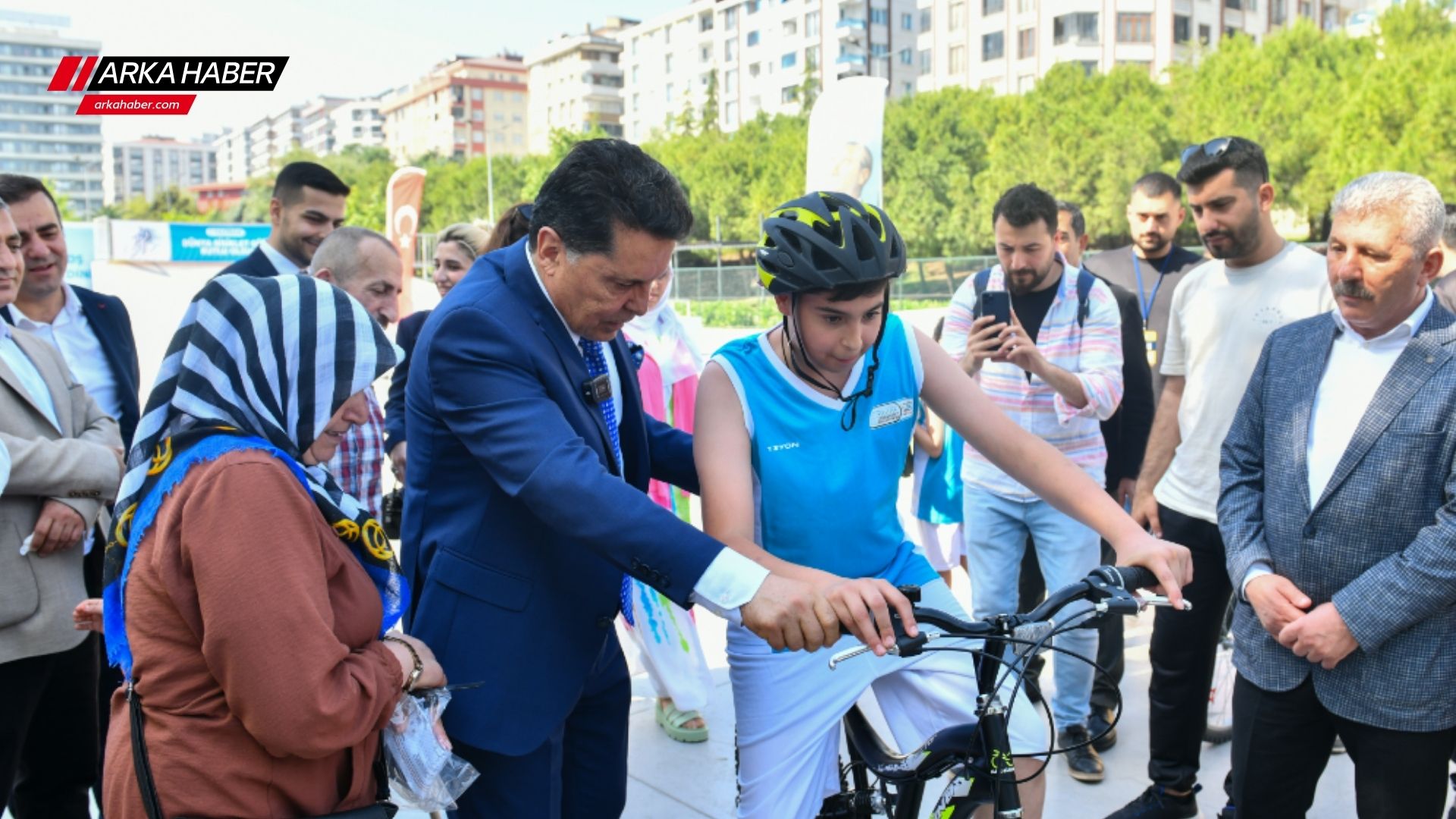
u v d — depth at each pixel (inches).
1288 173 1450.5
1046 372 137.7
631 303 79.1
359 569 74.6
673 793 142.0
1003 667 77.8
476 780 83.7
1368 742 95.1
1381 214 91.5
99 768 120.6
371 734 74.4
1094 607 73.0
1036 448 88.0
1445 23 1446.9
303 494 68.8
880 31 3221.0
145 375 514.6
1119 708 77.4
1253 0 2640.3
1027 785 85.0
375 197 2881.4
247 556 64.7
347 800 73.2
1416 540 91.0
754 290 1318.9
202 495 65.7
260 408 69.8
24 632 102.5
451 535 82.2
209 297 70.3
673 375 163.3
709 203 2138.3
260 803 68.4
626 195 74.3
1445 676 92.0
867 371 87.0
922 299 1252.5
